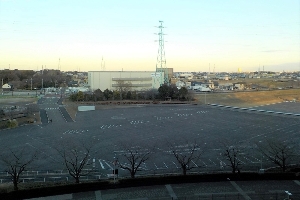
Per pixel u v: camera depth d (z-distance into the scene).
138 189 35.69
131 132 67.81
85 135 64.94
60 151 52.16
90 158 48.44
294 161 46.28
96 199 33.09
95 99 119.31
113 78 148.62
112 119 84.94
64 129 71.31
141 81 151.88
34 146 55.69
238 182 37.53
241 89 166.88
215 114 93.31
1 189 34.41
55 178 39.25
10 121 74.75
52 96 138.00
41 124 77.62
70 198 33.34
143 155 49.41
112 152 51.84
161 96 124.56
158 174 40.03
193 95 134.12
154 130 69.81
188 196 33.53
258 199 32.56
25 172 41.50
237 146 54.59
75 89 155.75
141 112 97.69
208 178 38.19
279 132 66.25
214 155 49.62
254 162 45.94
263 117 87.12
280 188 35.53
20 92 154.50
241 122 79.12
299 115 86.88
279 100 134.50
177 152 51.38
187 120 82.75
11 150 52.84
